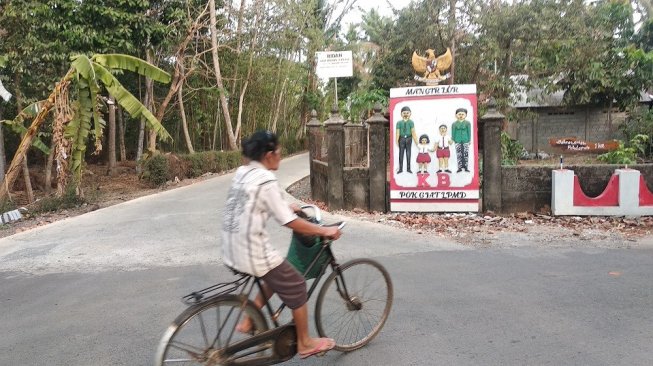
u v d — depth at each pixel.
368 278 3.88
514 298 4.74
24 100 13.59
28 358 3.82
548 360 3.53
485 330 4.05
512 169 8.64
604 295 4.76
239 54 22.41
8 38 13.18
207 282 5.52
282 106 30.86
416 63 9.08
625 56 17.66
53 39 13.80
